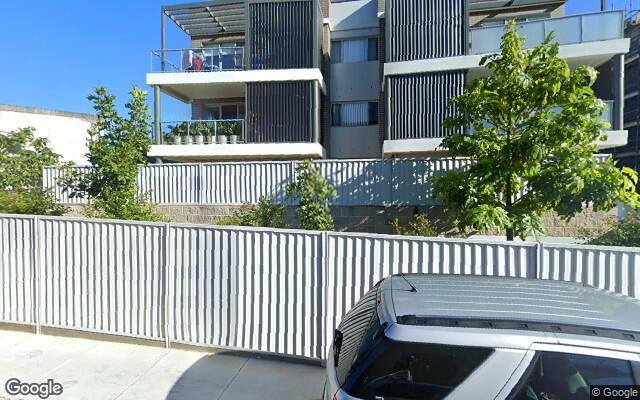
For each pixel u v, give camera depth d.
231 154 11.98
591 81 4.94
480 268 3.55
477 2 12.51
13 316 4.65
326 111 14.12
